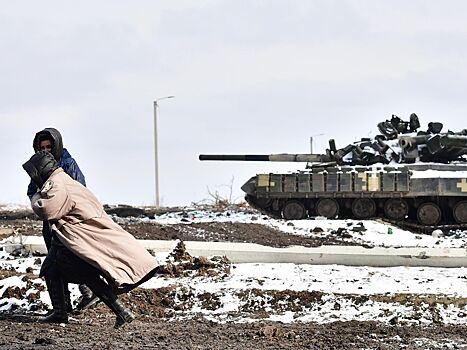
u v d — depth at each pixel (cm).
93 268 973
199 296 1170
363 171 3014
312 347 887
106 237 977
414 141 3044
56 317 1012
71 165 1061
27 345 854
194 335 947
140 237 1912
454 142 2972
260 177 3136
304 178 3066
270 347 882
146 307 1132
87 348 845
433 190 2933
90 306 1098
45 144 1040
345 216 3147
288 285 1216
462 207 3006
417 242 2153
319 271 1329
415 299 1125
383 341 923
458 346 896
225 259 1382
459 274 1307
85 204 987
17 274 1255
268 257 1429
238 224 2397
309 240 2111
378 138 3156
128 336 927
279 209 3231
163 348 858
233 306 1146
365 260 1400
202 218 2923
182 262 1350
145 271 969
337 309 1116
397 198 3050
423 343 912
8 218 3194
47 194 966
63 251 983
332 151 3200
